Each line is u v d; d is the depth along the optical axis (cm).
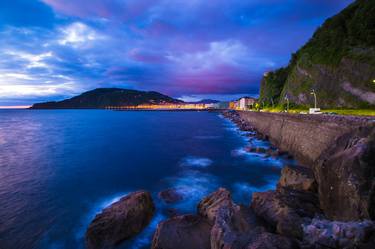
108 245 1273
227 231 886
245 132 6350
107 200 2036
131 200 1488
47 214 1788
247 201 1917
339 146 1516
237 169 2819
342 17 6303
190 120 12325
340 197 1145
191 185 2308
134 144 4844
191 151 4053
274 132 4362
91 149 4347
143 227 1430
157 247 1109
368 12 4938
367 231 775
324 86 5375
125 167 3073
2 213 1802
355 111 3706
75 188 2323
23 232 1546
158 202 1817
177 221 1250
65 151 4172
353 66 4556
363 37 4775
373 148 1134
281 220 1098
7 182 2508
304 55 6919
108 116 17875
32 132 7181
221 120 11931
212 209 1330
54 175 2748
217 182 2386
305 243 801
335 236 798
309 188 1555
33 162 3378
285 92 7612
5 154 3938
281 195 1432
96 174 2780
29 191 2248
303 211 1249
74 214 1781
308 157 2672
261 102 11144
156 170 2905
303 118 3022
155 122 11106
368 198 986
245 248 749
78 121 12250
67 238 1480
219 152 3897
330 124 2289
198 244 1097
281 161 3053
